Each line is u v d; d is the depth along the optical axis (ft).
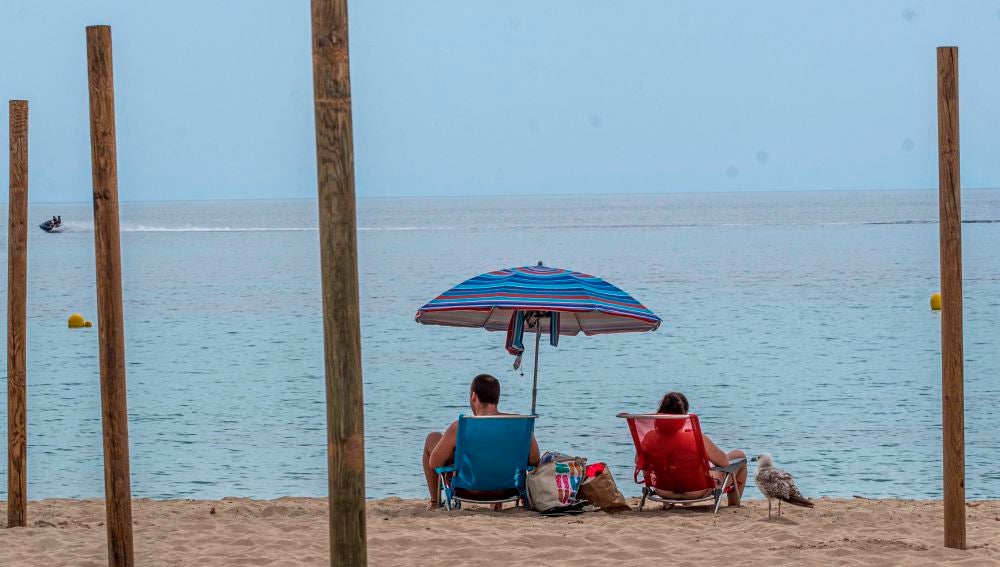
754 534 40.96
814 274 248.93
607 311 46.32
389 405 91.45
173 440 76.69
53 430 79.15
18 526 42.55
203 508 48.16
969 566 34.53
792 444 74.54
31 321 166.40
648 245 401.70
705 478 47.16
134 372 111.34
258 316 171.01
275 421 83.87
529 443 46.96
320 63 22.53
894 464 68.23
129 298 204.03
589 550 37.86
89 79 29.60
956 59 34.30
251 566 35.99
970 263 266.77
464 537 39.91
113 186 29.86
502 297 46.37
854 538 39.42
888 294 197.16
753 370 110.42
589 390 98.99
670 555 37.09
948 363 36.29
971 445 73.82
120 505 30.91
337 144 22.57
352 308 22.79
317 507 48.55
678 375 107.76
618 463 69.26
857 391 96.43
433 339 140.87
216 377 107.45
